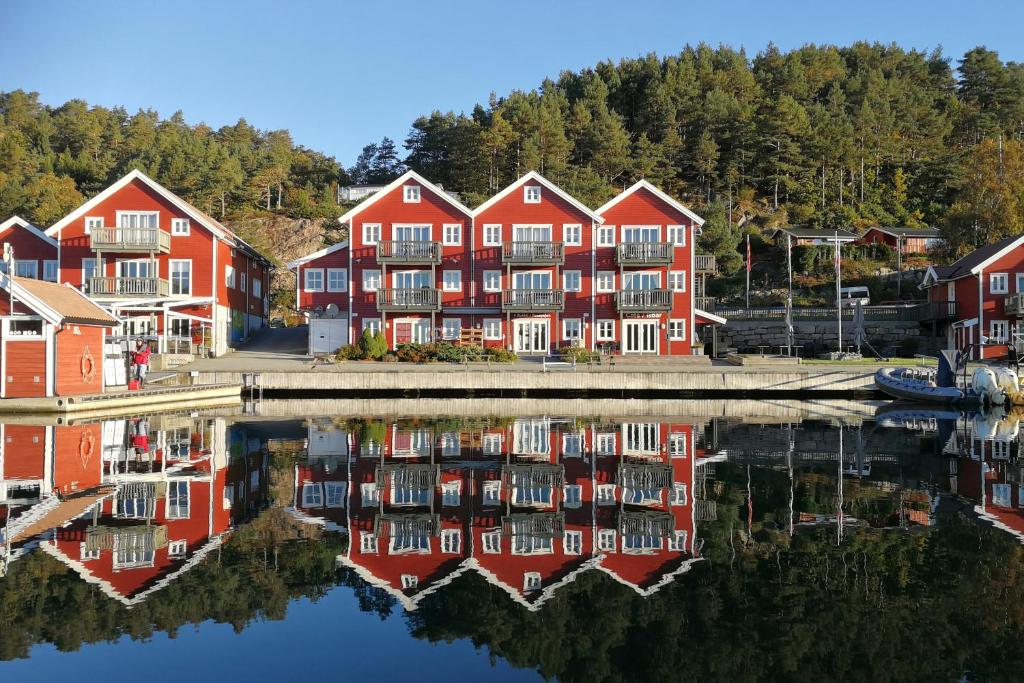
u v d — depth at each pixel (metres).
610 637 7.30
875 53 136.88
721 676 6.48
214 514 11.62
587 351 42.69
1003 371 31.25
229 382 33.69
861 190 93.69
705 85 117.31
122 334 33.47
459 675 6.52
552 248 44.34
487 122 106.19
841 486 14.13
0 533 10.46
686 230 45.47
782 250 73.25
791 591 8.57
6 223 45.41
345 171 123.25
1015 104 107.81
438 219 45.44
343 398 33.81
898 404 31.91
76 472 15.06
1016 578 8.96
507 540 10.41
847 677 6.39
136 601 8.07
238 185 99.38
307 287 46.03
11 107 141.75
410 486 13.84
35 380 27.33
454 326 45.31
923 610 8.02
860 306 44.50
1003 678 6.44
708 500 12.91
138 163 100.25
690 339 45.12
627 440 20.06
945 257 68.12
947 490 13.81
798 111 96.50
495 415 26.75
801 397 34.16
